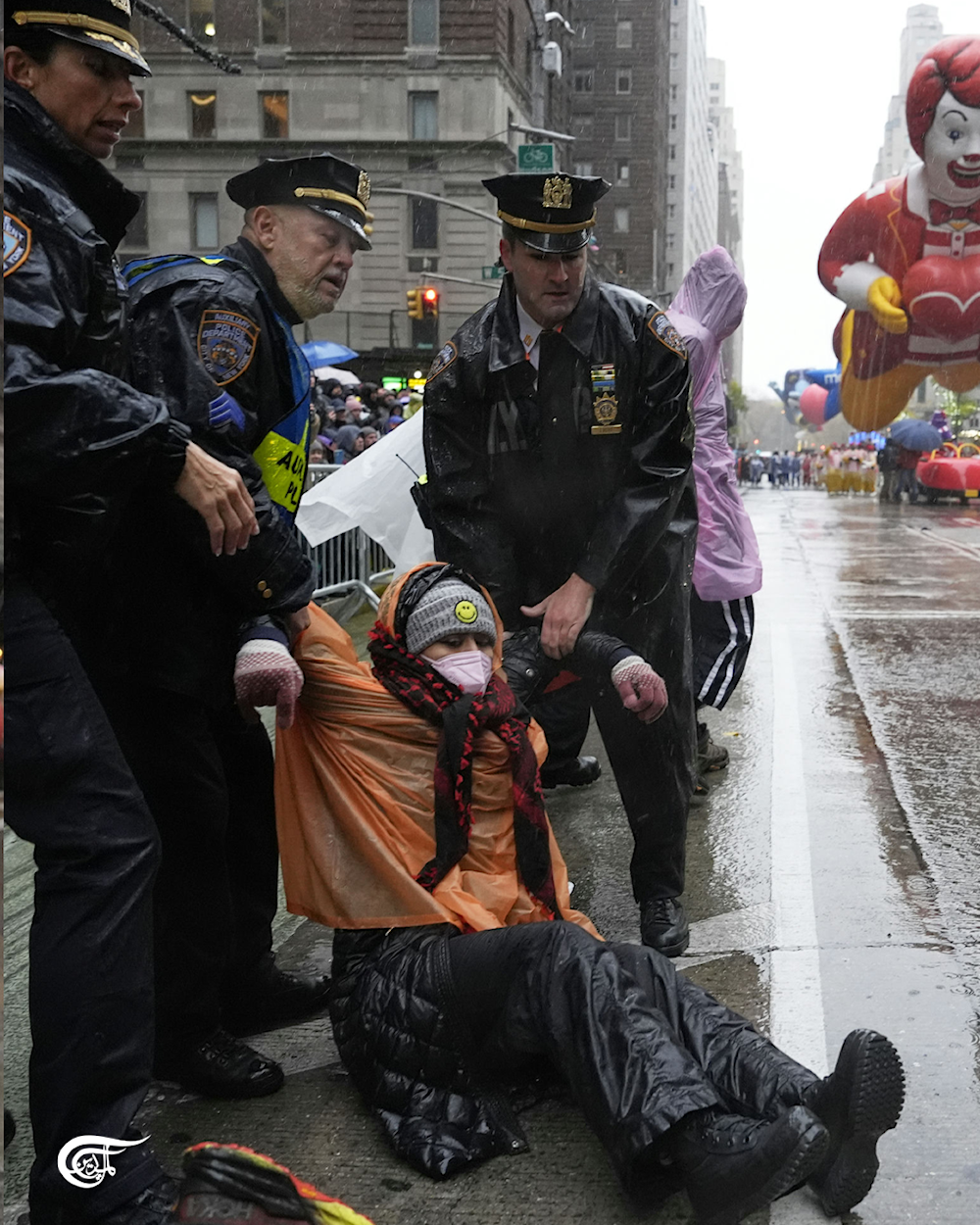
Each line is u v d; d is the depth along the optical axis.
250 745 2.80
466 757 2.53
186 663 2.40
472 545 3.05
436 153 21.91
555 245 2.75
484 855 2.59
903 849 4.04
